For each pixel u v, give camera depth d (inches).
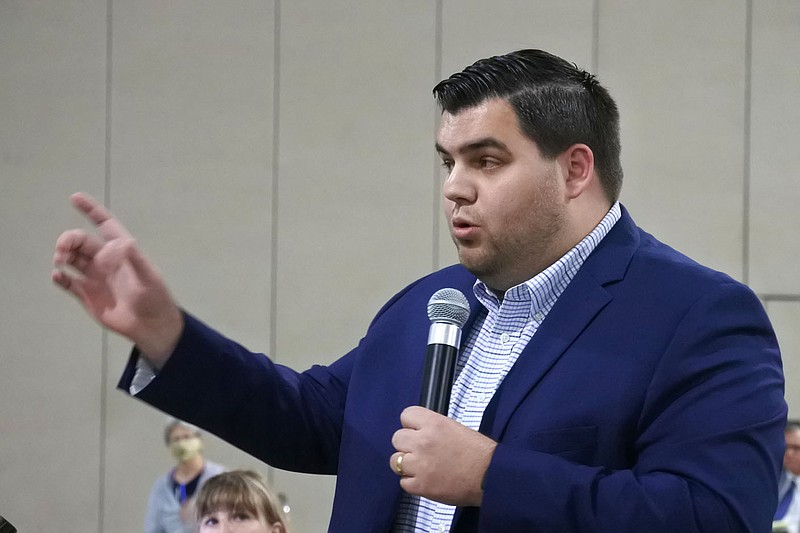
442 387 116.6
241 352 131.5
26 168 517.7
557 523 106.6
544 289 124.0
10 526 119.2
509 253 122.0
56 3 519.5
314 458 139.9
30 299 517.0
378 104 505.0
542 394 117.2
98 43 517.0
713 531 104.8
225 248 507.5
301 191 506.3
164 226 510.3
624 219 128.7
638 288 120.4
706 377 112.7
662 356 114.7
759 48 489.1
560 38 496.1
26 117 518.3
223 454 494.9
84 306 121.4
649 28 492.7
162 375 125.1
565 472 108.4
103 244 118.8
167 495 425.1
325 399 140.9
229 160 509.7
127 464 512.4
